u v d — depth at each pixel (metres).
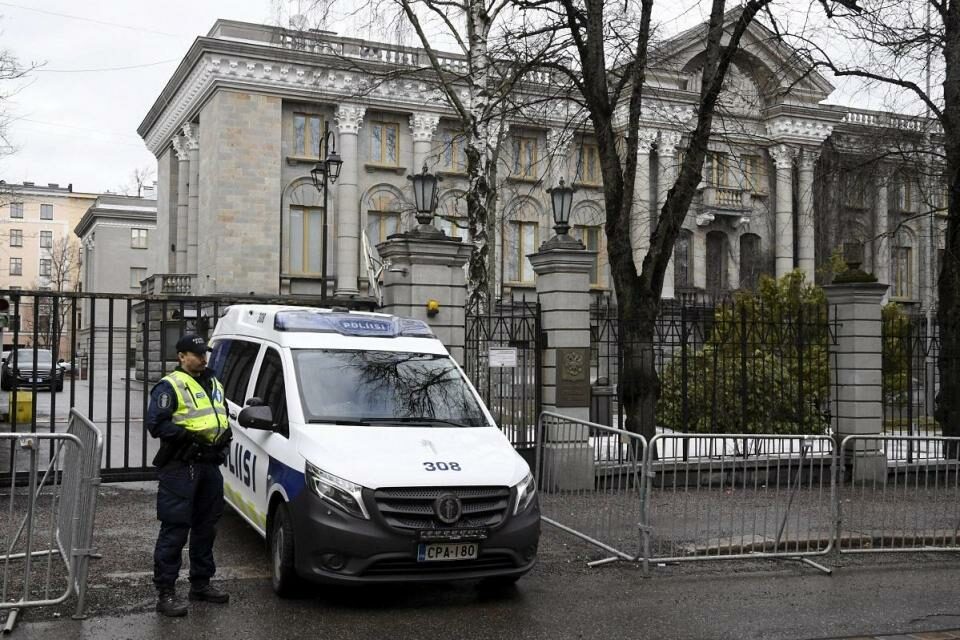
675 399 17.28
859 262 14.63
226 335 10.05
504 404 14.02
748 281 42.25
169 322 13.20
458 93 33.09
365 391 7.79
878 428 14.19
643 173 38.91
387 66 31.81
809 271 40.81
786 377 16.77
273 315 8.61
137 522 9.57
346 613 6.73
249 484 8.14
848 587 8.08
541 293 12.70
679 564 8.68
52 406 10.91
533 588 7.66
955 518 9.67
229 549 8.52
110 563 7.89
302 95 35.25
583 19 13.95
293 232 35.91
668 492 8.67
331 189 36.22
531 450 12.36
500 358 12.21
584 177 40.19
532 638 6.35
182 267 40.28
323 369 7.88
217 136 34.22
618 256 13.48
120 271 63.16
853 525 9.62
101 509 10.21
